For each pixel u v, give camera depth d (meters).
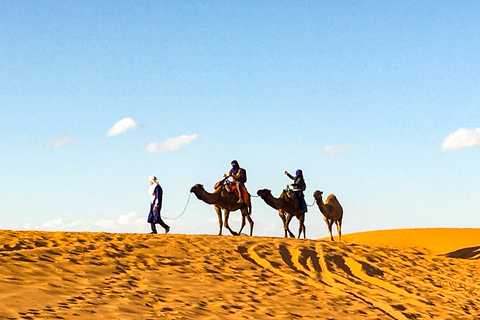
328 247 21.05
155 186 20.83
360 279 17.98
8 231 17.66
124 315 10.30
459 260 23.44
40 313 9.73
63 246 15.85
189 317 10.78
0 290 10.84
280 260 18.09
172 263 15.80
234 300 12.78
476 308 16.03
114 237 18.19
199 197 21.89
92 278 13.06
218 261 16.70
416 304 15.40
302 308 12.88
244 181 23.08
